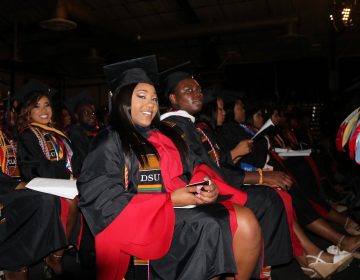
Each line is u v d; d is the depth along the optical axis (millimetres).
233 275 1941
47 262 3025
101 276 1778
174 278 1793
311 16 9688
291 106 6105
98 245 1784
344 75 13117
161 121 2340
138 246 1757
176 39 10023
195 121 3105
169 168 1999
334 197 5168
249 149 2805
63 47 10984
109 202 1766
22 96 3281
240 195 2244
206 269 1771
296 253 2818
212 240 1791
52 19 7754
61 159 3146
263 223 2486
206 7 9430
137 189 1922
